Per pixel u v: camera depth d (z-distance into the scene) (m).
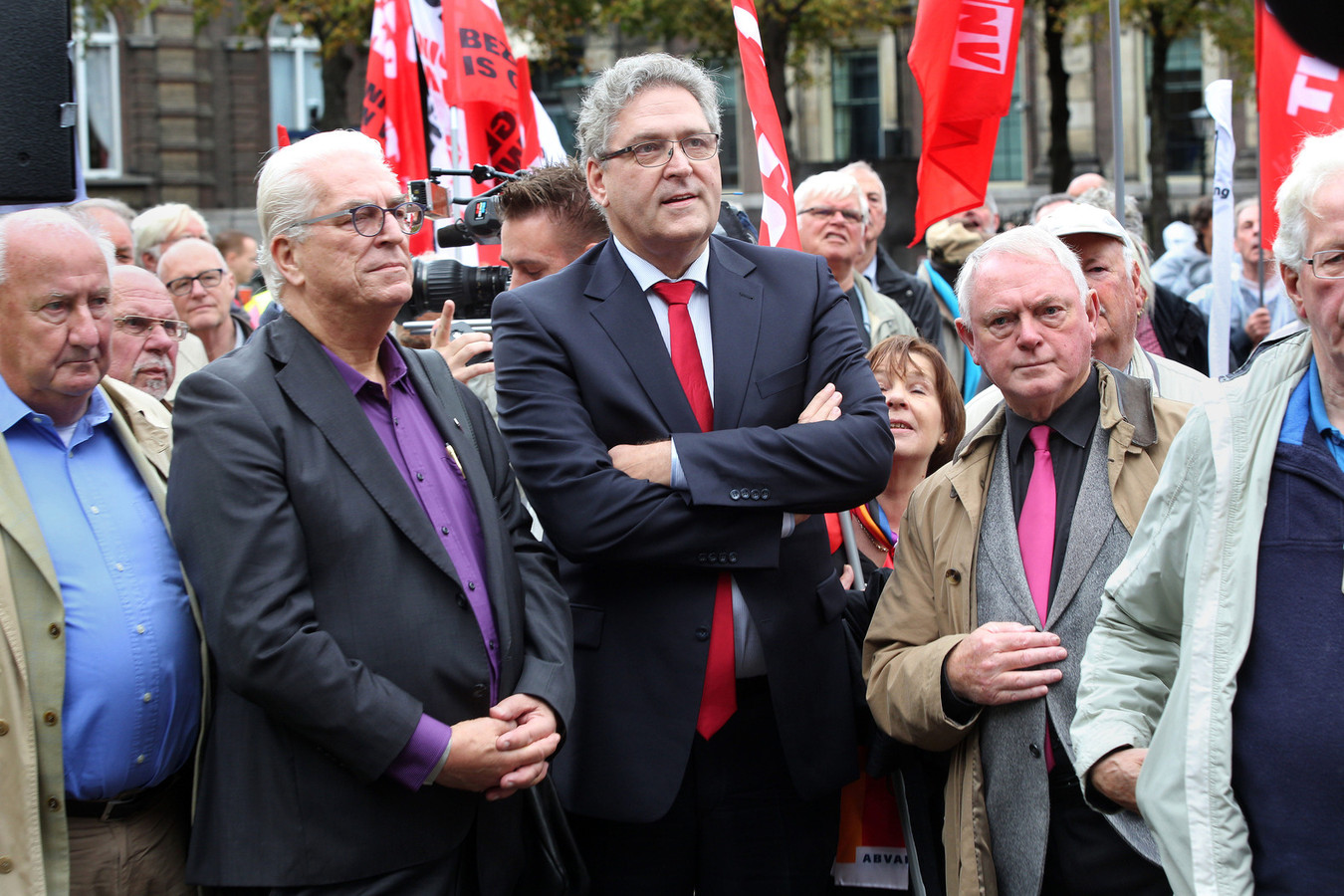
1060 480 2.64
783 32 15.39
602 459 2.49
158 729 2.30
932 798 2.89
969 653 2.49
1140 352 3.39
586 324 2.60
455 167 4.73
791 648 2.58
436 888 2.26
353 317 2.32
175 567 2.38
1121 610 2.25
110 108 21.61
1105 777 2.18
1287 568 1.92
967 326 2.69
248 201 22.27
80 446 2.39
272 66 22.20
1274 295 6.09
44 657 2.17
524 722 2.30
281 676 2.09
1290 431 1.98
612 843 2.62
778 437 2.44
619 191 2.54
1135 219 4.85
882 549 3.27
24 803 2.11
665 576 2.55
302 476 2.21
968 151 4.07
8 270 2.27
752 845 2.63
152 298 3.44
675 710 2.51
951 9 4.04
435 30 4.95
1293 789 1.87
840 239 4.86
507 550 2.43
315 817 2.17
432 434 2.45
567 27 16.70
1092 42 17.48
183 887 2.38
